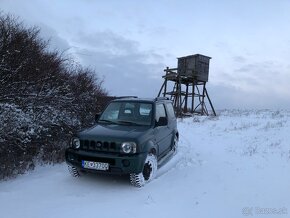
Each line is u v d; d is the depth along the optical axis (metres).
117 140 6.28
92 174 7.24
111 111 7.76
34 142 7.60
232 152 10.31
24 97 7.61
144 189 6.36
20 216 4.92
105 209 5.29
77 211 5.17
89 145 6.42
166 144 8.72
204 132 15.96
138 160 6.21
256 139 12.66
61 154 8.26
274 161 8.81
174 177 7.30
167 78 29.39
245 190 6.42
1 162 6.61
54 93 8.41
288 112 27.64
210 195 6.11
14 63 7.38
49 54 9.51
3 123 6.55
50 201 5.57
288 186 6.66
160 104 8.46
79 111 9.84
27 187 6.23
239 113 28.38
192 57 28.17
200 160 9.13
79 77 10.70
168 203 5.66
